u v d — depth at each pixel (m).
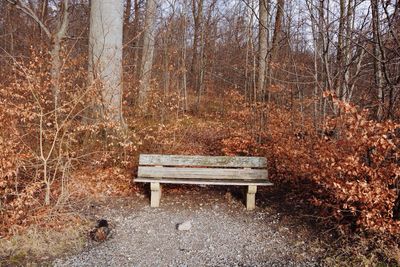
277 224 4.85
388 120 3.79
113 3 7.26
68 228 4.30
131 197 5.78
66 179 5.11
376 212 3.84
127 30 13.92
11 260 3.63
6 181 4.32
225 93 13.05
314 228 4.62
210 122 11.30
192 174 5.57
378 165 3.88
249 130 8.73
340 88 5.84
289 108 9.17
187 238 4.41
